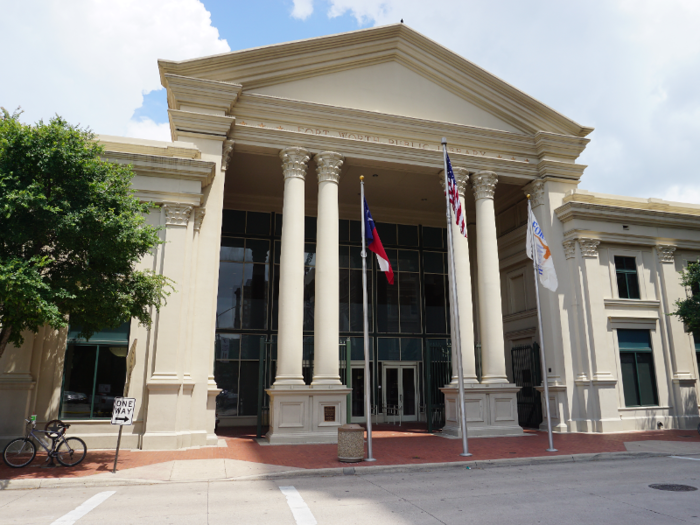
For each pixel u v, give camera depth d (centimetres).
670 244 2266
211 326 1683
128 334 1562
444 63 2212
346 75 2112
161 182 1645
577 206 2144
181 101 1855
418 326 2636
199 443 1557
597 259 2150
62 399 1481
